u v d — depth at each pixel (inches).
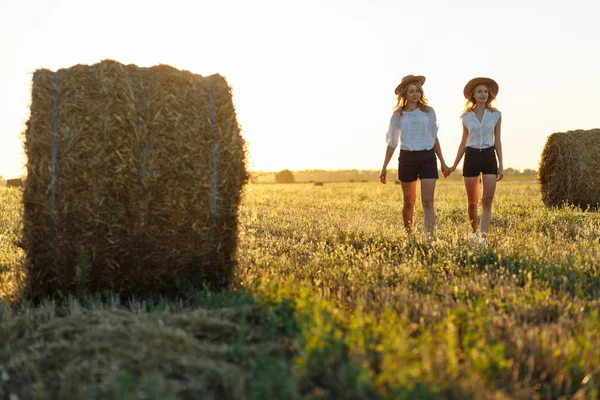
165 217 185.5
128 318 148.9
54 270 183.5
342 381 109.7
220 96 194.2
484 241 275.4
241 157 197.2
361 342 122.5
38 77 181.3
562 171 515.2
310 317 139.5
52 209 178.7
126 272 187.5
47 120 177.9
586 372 121.6
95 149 178.2
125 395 105.3
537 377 125.6
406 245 275.0
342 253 259.6
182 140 185.0
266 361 123.1
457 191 873.5
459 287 189.6
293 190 1009.5
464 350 128.9
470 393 108.3
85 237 181.0
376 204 574.2
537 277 207.9
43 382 121.5
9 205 478.6
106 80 179.9
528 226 354.0
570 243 275.0
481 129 307.0
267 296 166.4
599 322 145.9
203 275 197.9
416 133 309.4
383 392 106.0
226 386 113.9
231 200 195.6
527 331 140.8
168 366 121.7
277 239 310.8
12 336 146.9
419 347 124.3
